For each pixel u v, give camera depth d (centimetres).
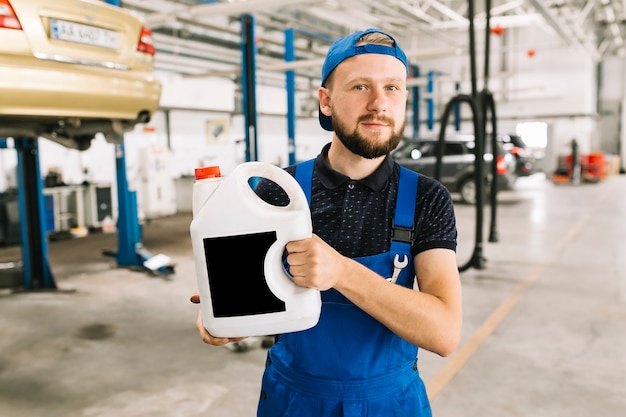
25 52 260
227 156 1120
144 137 930
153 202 925
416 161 987
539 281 444
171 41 855
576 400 242
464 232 689
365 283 80
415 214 94
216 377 268
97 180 855
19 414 232
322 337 94
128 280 471
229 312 81
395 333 86
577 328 334
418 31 1049
